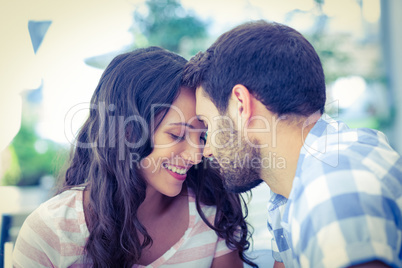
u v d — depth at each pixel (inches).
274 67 38.8
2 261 80.7
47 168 188.2
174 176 49.9
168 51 52.3
